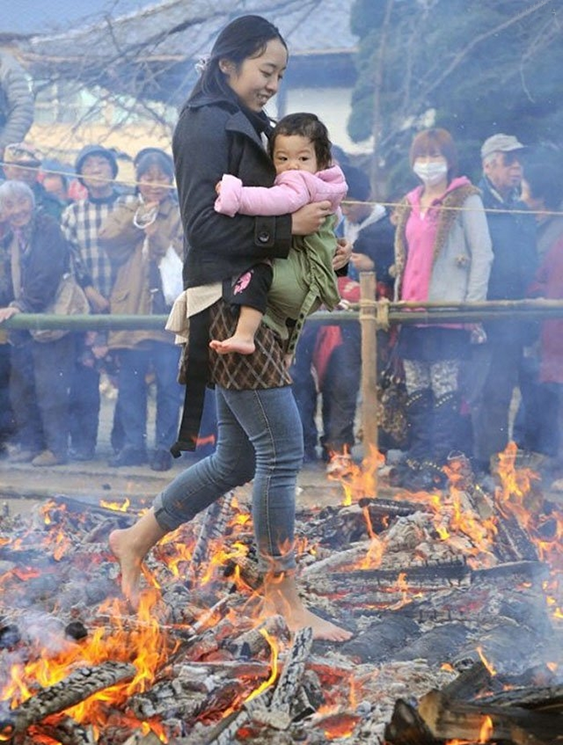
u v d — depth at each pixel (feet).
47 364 28.30
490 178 27.25
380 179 42.09
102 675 10.94
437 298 25.63
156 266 28.30
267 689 11.24
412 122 41.81
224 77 13.19
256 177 12.71
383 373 26.27
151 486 26.03
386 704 11.19
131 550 13.89
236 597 14.70
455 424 25.52
